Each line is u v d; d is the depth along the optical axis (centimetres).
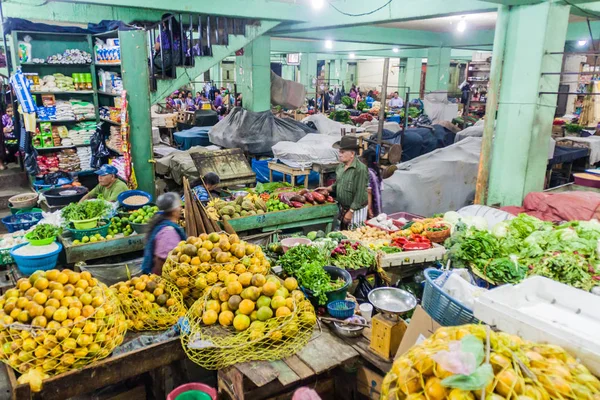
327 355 248
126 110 579
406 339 237
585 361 162
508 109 554
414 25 1161
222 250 302
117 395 291
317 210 530
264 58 933
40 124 676
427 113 1309
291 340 257
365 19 752
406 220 499
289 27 891
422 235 412
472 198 689
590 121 1216
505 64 546
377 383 254
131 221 468
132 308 291
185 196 429
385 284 385
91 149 695
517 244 350
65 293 249
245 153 856
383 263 364
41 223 433
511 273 305
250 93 944
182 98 1817
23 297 244
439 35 1364
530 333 177
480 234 342
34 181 712
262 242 471
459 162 660
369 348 255
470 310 214
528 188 563
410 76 1967
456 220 438
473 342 149
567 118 1264
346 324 270
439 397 141
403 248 387
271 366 239
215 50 754
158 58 698
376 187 536
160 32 673
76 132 701
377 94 2284
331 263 365
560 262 304
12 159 830
